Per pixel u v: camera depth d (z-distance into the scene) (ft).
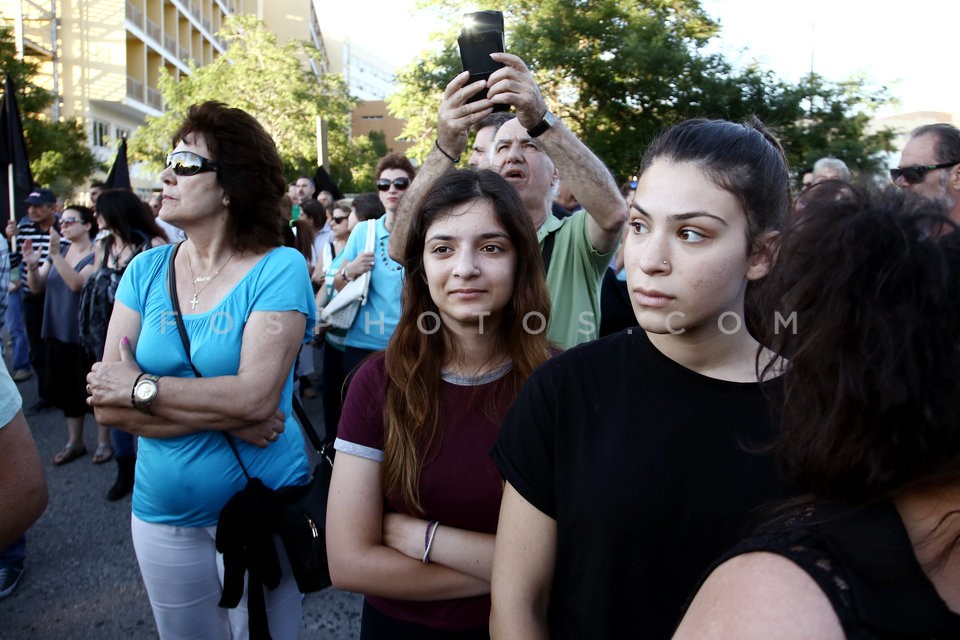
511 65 6.56
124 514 13.03
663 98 56.08
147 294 6.59
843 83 54.65
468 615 4.97
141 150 93.91
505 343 5.21
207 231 6.48
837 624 2.10
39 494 4.81
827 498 2.40
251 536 6.03
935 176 10.52
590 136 59.00
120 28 103.40
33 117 53.42
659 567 3.52
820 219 2.36
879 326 2.12
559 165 6.72
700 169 3.33
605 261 7.39
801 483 2.49
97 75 103.45
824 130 53.42
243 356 6.30
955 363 2.07
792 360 2.43
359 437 5.13
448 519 4.99
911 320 2.08
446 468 4.97
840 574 2.20
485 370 5.16
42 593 10.36
